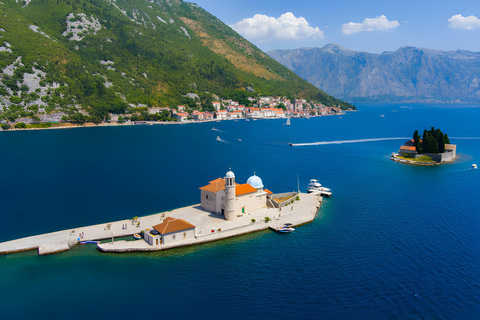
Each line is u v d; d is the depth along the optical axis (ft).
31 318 253.24
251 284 296.30
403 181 636.48
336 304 269.85
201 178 640.58
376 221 437.58
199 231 389.39
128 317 255.09
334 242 376.89
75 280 300.81
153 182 609.42
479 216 450.71
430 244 369.91
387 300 273.95
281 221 431.84
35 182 598.75
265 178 655.76
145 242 366.02
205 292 285.02
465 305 267.80
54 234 382.42
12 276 305.12
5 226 415.03
